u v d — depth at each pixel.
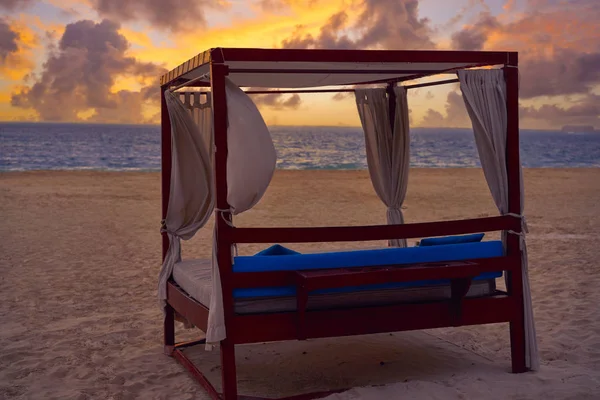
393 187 6.67
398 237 4.50
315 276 4.06
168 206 5.73
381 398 4.25
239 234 4.15
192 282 4.96
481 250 4.75
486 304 4.75
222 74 4.09
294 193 20.77
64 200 17.98
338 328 4.36
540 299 7.28
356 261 4.40
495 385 4.52
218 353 5.71
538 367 4.90
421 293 4.59
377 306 4.48
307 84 6.14
